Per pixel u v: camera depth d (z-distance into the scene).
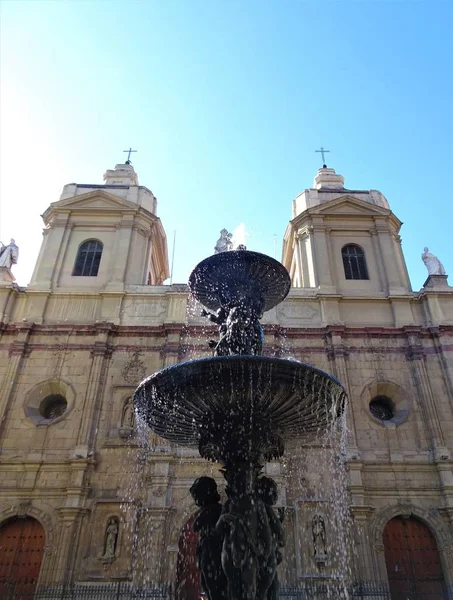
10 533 19.84
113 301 25.47
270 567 8.88
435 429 21.61
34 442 21.34
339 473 20.52
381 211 29.77
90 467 20.56
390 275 27.06
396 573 19.19
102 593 17.97
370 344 24.23
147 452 20.88
